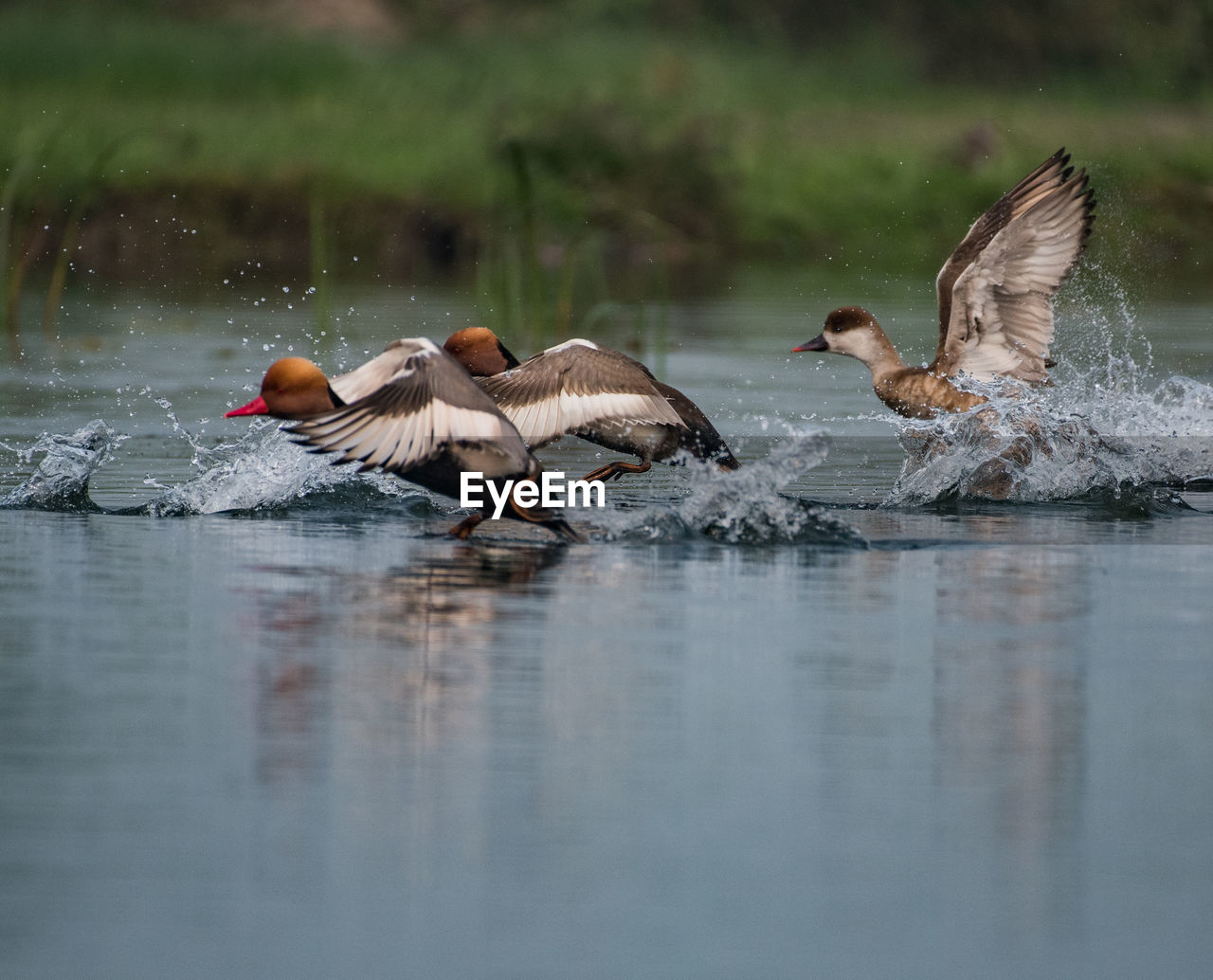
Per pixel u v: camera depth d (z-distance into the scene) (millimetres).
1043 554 11383
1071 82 70875
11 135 40000
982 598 9906
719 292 34031
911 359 23047
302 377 11453
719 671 8242
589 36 67938
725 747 7152
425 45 65250
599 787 6695
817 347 15422
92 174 28078
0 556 10836
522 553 11188
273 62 53344
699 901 5766
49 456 13188
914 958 5418
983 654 8617
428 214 39344
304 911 5656
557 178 41875
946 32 72625
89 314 28156
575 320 28078
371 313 28203
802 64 67188
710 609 9516
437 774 6789
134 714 7477
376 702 7664
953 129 53406
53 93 46375
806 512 11961
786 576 10492
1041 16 72312
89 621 9062
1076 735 7359
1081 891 5879
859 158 47594
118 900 5703
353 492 13188
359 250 38656
